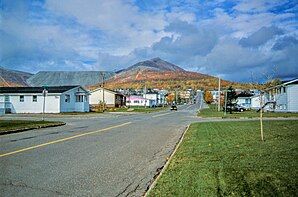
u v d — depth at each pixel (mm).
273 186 4844
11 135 13359
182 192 4828
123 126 18938
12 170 6555
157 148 10023
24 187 5320
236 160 6949
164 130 16578
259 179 5270
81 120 25281
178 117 31828
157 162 7695
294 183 4926
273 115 31469
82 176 6148
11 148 9555
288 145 8719
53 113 37281
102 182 5750
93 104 68625
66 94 40500
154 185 5320
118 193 5113
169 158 7996
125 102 84875
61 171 6527
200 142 10500
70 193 5043
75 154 8602
